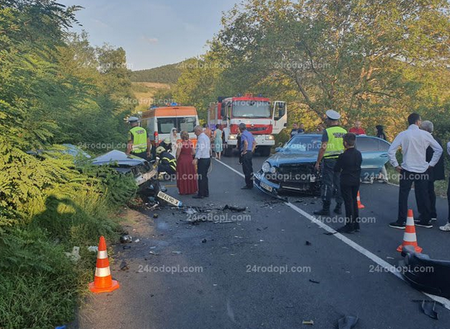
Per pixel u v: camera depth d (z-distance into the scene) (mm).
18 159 5883
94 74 32719
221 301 4473
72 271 4875
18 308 3939
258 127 22625
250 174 11750
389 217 8367
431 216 8148
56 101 7703
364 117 22516
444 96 25828
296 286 4863
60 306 4133
